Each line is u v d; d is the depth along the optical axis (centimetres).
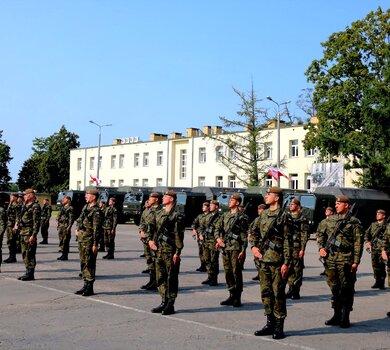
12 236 1569
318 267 1686
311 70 3809
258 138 4588
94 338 711
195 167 5606
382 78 3597
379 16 3625
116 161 6538
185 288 1189
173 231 891
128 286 1172
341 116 3584
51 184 8462
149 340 706
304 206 3117
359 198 3316
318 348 688
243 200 3419
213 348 673
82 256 1040
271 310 759
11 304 935
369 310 986
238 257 965
